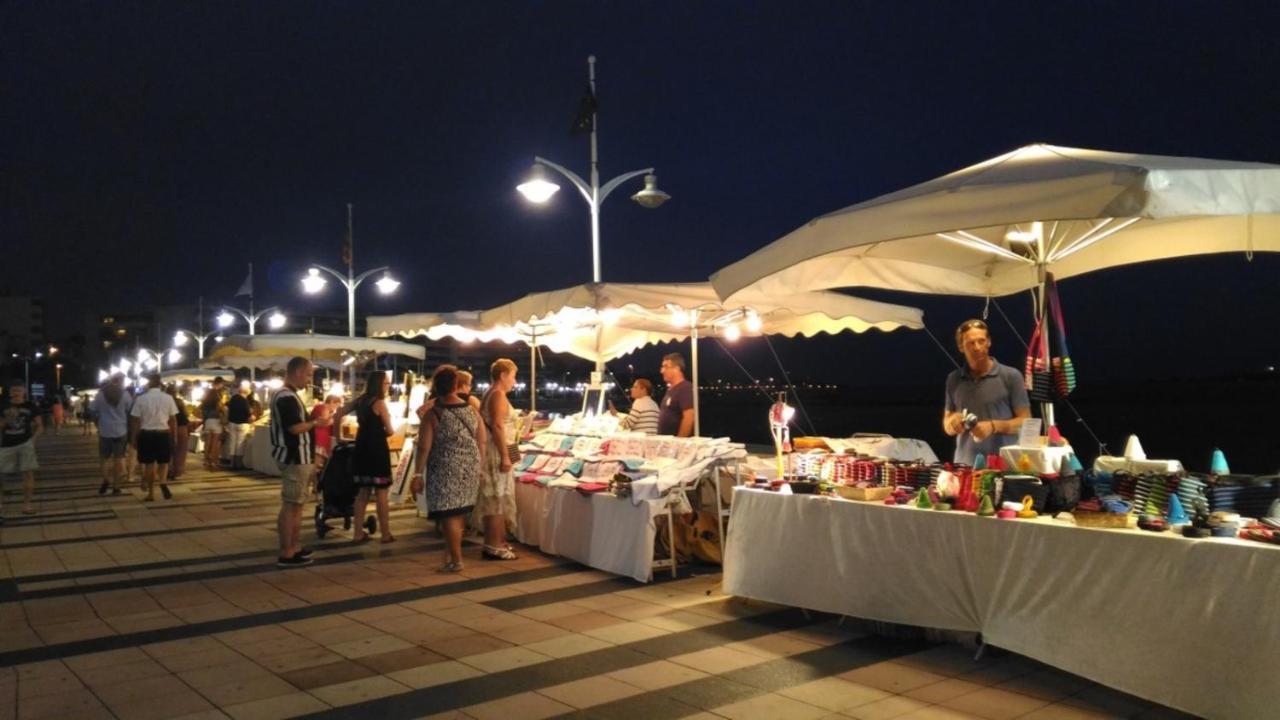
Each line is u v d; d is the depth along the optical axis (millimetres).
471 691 4695
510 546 9031
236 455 19156
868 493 5574
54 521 11086
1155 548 4031
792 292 7184
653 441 8164
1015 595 4648
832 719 4223
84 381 120000
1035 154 5129
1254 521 4117
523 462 9469
